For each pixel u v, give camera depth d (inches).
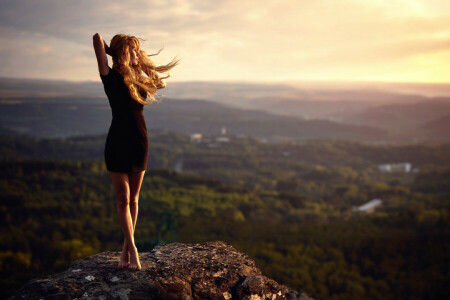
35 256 1444.4
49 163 3373.5
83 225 2134.6
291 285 1301.7
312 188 5049.2
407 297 1514.5
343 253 1964.8
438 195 4082.2
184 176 4160.9
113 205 2640.3
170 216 1348.4
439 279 1585.9
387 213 3046.3
